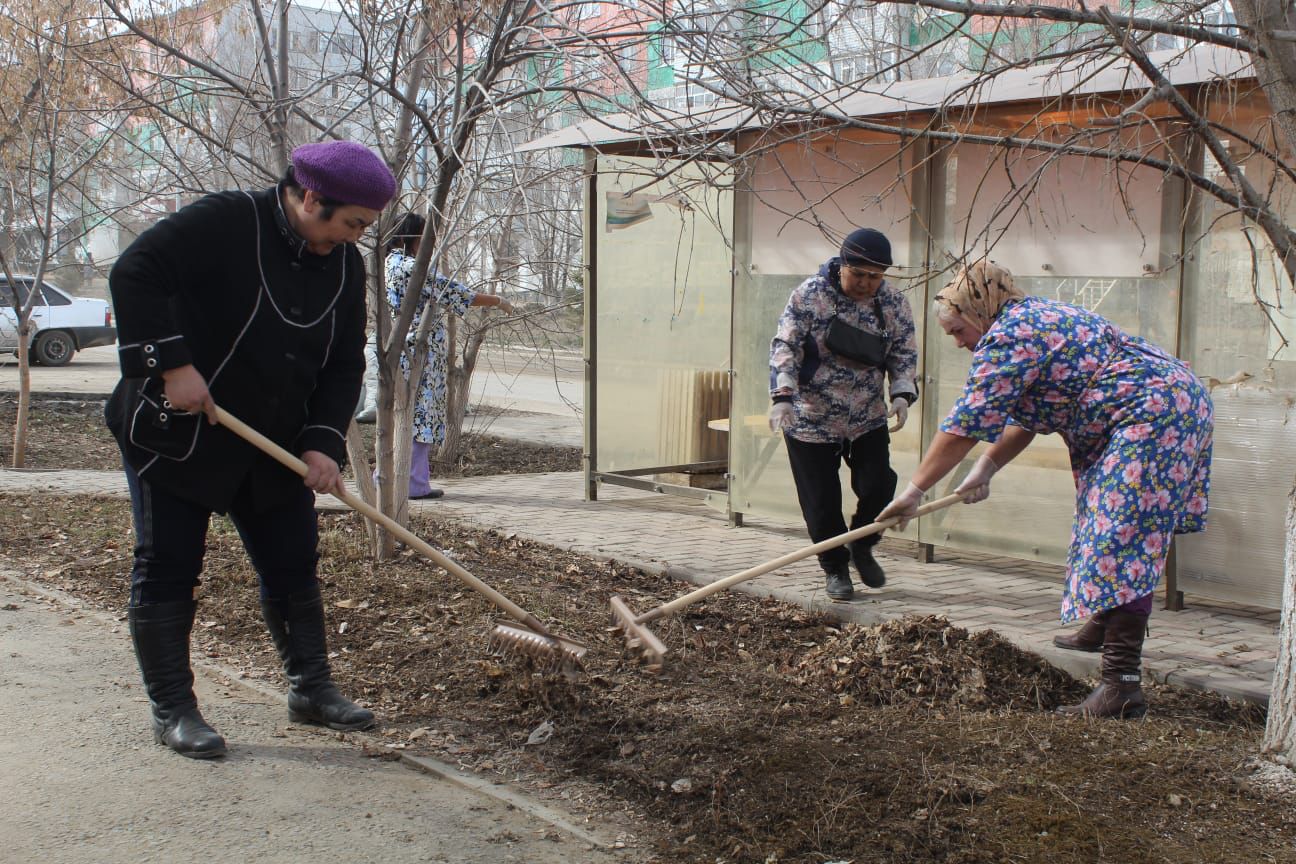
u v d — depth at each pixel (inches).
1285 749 148.4
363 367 166.2
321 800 142.8
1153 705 179.9
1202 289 220.5
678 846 134.6
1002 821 134.3
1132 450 161.9
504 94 208.1
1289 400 212.5
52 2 335.3
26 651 193.8
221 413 147.8
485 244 301.1
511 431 529.7
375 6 226.4
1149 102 148.5
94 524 291.0
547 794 148.4
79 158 363.6
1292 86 150.3
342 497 159.0
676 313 328.5
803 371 227.9
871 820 135.9
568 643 164.9
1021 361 165.5
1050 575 259.4
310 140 269.1
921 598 236.4
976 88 185.5
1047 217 239.9
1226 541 222.1
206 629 210.2
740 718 167.0
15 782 143.1
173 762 151.4
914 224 261.4
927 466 173.2
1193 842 130.7
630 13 207.5
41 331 881.5
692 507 338.0
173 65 269.0
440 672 186.9
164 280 144.6
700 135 183.5
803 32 196.5
